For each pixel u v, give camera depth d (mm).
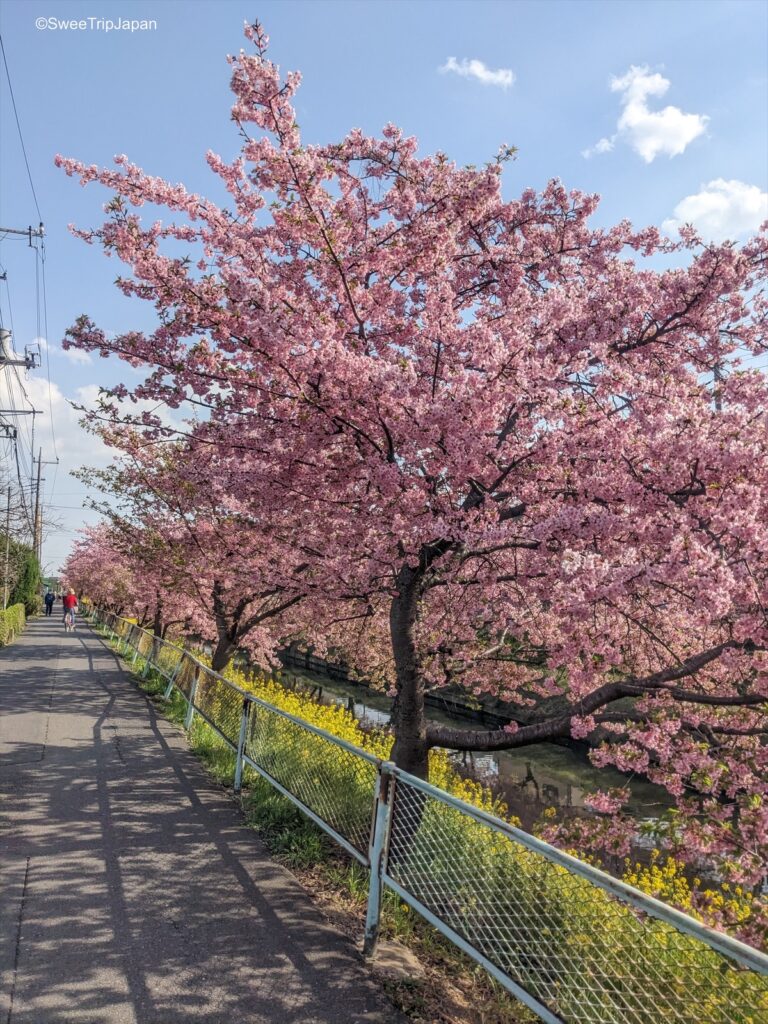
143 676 16828
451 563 5984
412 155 6043
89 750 8586
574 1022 2756
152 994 3277
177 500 10102
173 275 5574
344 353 4750
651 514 4473
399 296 6117
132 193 5914
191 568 11492
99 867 4809
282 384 5422
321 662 27656
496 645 7457
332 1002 3311
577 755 13750
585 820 4512
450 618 7410
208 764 8008
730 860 3650
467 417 4625
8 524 25797
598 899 3043
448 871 3621
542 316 5281
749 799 3803
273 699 11828
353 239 5816
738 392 4938
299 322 4930
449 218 5824
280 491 5898
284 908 4309
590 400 5086
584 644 4914
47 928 3885
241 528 8211
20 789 6711
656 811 9453
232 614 12156
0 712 11219
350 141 6008
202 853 5172
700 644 5898
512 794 11633
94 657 22641
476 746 5652
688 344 6445
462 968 3855
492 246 6734
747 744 4836
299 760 5707
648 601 5211
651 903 2418
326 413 5172
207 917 4125
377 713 20297
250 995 3322
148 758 8258
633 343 6078
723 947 2152
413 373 4703
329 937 3979
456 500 5465
